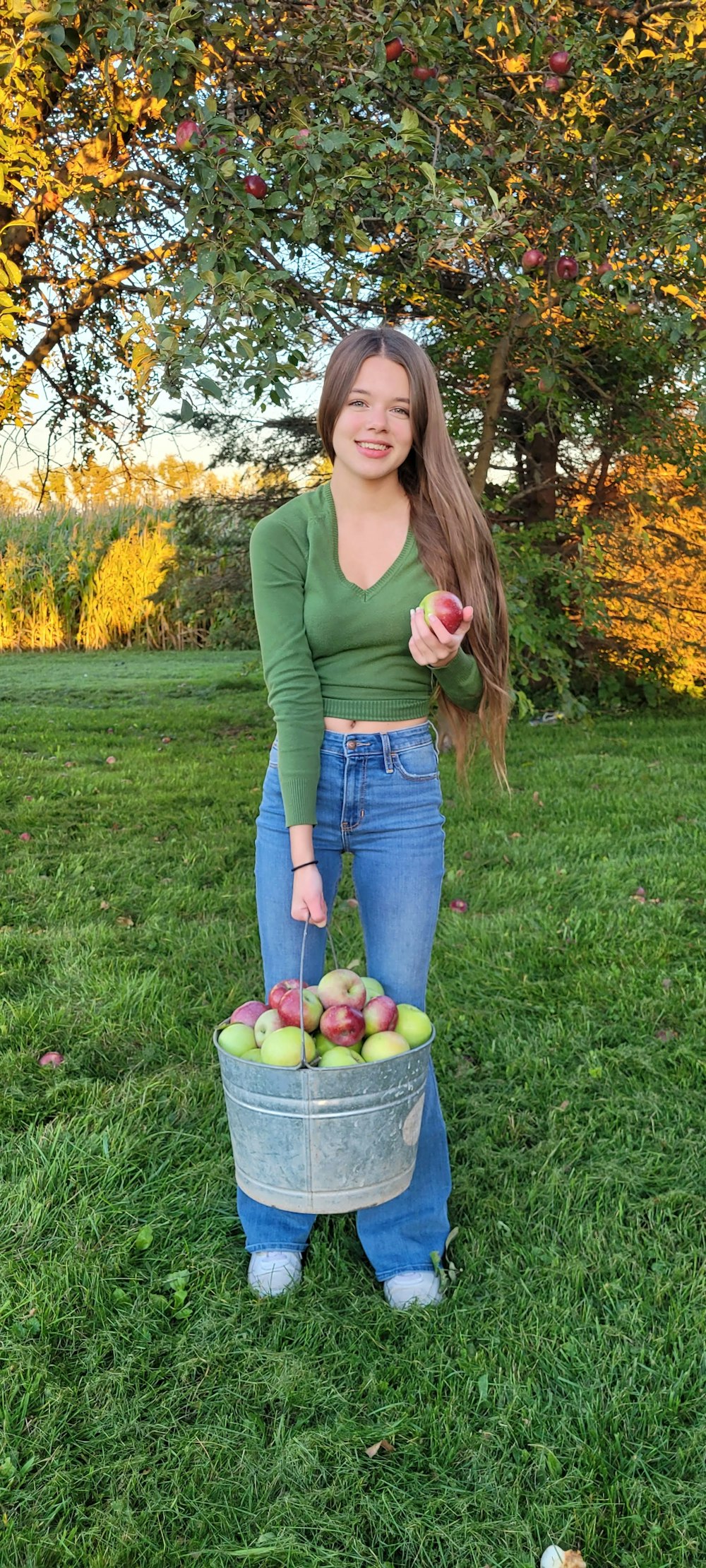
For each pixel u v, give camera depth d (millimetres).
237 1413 1912
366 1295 2215
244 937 4113
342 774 2055
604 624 8672
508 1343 2064
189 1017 3420
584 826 5883
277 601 2020
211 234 3605
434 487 2025
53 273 6273
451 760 8062
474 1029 3412
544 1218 2461
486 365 8750
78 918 4340
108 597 19719
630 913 4336
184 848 5422
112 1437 1843
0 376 5777
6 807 6355
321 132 3629
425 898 2129
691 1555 1647
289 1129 1812
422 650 1914
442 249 4273
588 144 4520
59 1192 2465
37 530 19594
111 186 5090
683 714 10992
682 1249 2367
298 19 4117
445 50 4016
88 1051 3180
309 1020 1916
